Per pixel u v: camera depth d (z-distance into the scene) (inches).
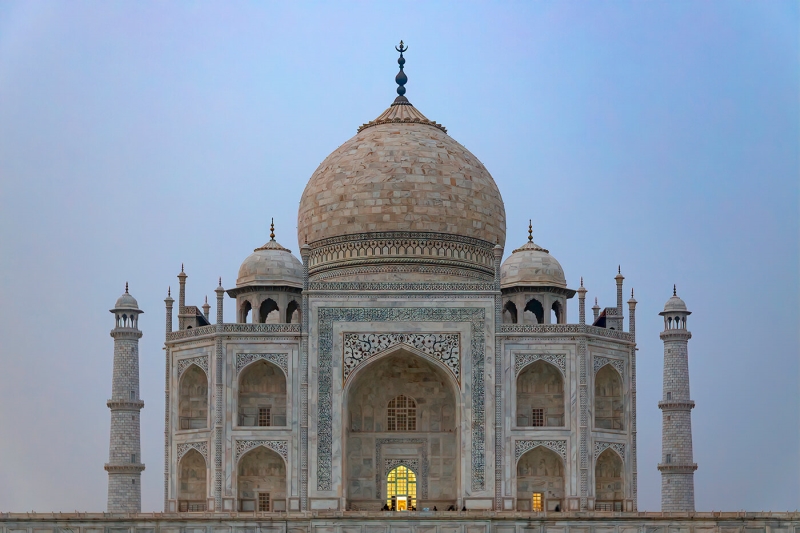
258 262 6692.9
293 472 6117.1
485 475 6122.1
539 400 6309.1
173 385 6368.1
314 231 6909.5
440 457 6387.8
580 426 6141.7
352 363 6205.7
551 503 6195.9
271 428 6146.7
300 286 6692.9
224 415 6151.6
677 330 7573.8
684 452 7495.1
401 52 7509.8
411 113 7214.6
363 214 6752.0
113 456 7391.7
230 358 6195.9
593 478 6146.7
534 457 6225.4
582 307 6294.3
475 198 6865.2
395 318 6230.3
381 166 6801.2
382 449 6392.7
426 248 6717.5
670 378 7568.9
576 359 6200.8
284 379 6309.1
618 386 6407.5
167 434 6338.6
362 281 6387.8
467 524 5516.7
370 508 6343.5
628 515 5516.7
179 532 5521.7
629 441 6338.6
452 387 6250.0
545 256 6806.1
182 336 6363.2
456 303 6240.2
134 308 7539.4
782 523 5516.7
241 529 5526.6
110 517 5536.4
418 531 5521.7
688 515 5521.7
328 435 6151.6
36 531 5516.7
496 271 6259.8
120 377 7460.6
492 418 6151.6
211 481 6122.1
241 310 6727.4
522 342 6210.6
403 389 6451.8
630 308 6471.5
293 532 5521.7
